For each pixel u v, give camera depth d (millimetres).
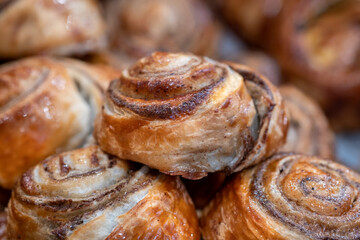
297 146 278
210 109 206
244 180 218
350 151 384
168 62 218
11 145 240
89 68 279
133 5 393
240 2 436
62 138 250
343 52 387
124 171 218
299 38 390
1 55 301
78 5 304
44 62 269
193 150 207
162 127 205
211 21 427
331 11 407
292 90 313
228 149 212
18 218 211
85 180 212
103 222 205
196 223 222
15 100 250
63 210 206
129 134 210
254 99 226
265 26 424
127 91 217
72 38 299
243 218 209
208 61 227
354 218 201
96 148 225
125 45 341
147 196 209
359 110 393
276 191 209
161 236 206
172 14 383
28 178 217
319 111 303
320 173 213
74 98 257
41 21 292
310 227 200
